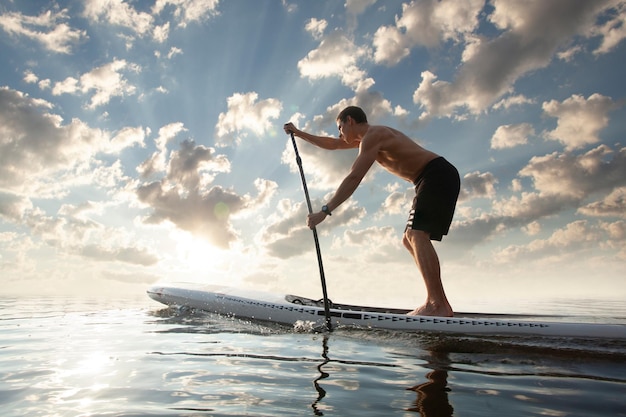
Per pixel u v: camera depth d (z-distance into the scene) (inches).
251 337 116.0
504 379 69.6
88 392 62.2
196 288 179.5
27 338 114.8
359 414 52.1
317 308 138.5
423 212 138.5
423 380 68.9
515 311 273.7
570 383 67.4
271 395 60.2
